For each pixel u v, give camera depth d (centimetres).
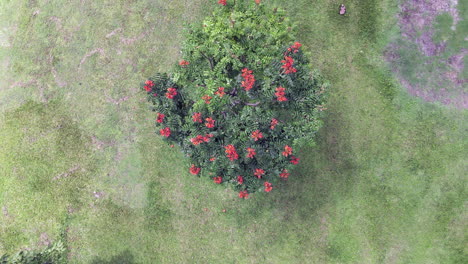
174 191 830
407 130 779
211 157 554
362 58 802
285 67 514
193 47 576
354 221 784
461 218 752
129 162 845
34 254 722
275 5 832
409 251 763
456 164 761
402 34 793
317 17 820
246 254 802
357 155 792
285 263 792
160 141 837
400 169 777
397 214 773
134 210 836
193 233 819
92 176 849
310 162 805
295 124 563
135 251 830
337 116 802
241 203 811
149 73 851
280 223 802
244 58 580
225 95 556
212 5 845
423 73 783
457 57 775
